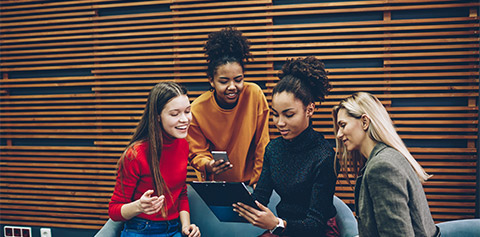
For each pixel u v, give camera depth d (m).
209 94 2.44
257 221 1.74
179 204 2.26
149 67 3.27
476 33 2.73
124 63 3.26
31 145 3.56
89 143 3.43
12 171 3.60
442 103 2.85
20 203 3.59
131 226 2.04
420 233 1.36
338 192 3.03
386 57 2.86
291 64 1.88
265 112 2.44
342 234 1.98
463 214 2.86
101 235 2.09
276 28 2.99
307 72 1.81
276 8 2.98
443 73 2.78
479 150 2.73
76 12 3.35
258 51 3.09
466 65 2.77
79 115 3.45
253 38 3.09
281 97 1.79
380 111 1.51
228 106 2.38
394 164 1.33
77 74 3.41
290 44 2.98
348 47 2.96
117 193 1.98
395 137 1.47
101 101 3.33
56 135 3.45
